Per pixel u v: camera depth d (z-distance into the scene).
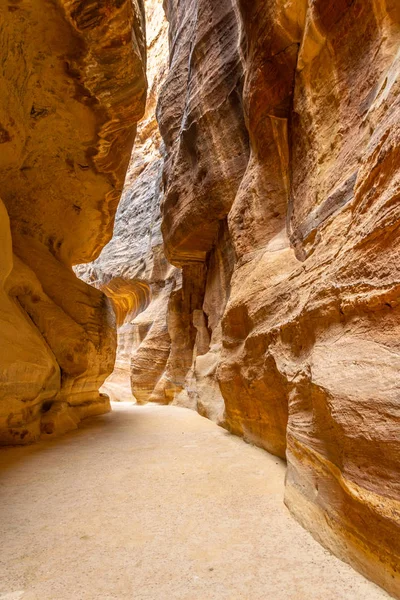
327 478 2.43
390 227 2.15
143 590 1.88
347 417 2.14
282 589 1.86
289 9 4.32
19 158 7.02
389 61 2.95
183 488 3.55
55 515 2.89
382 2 3.09
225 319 6.52
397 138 2.19
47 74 6.07
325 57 3.96
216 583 1.92
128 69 6.22
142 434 6.75
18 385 5.36
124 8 5.27
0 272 5.38
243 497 3.28
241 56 6.46
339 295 2.68
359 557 2.00
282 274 4.59
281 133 5.20
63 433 6.65
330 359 2.57
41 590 1.88
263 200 5.72
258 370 4.92
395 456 1.76
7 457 4.79
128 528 2.64
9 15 4.94
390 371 1.93
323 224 3.60
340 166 3.46
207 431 7.07
